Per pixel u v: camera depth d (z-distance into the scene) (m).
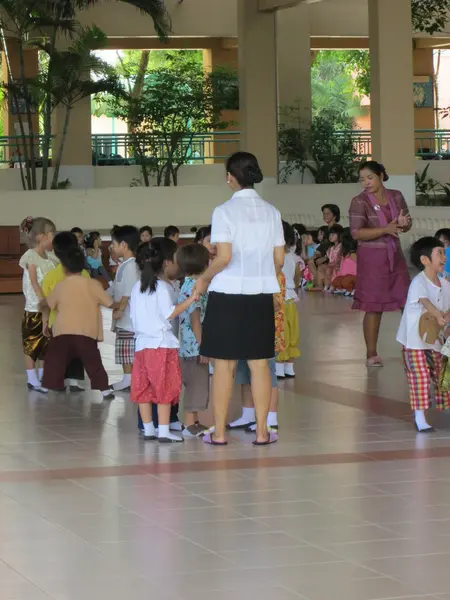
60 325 11.46
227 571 6.12
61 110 33.47
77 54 30.55
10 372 13.56
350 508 7.41
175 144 34.00
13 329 17.98
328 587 5.85
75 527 7.00
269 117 31.05
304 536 6.78
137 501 7.63
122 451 9.25
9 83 31.78
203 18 36.62
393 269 13.60
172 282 10.68
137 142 34.31
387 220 13.62
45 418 10.71
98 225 31.36
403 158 26.47
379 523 7.05
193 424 9.92
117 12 35.84
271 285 9.23
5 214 30.78
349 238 22.84
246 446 9.40
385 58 26.25
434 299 9.91
